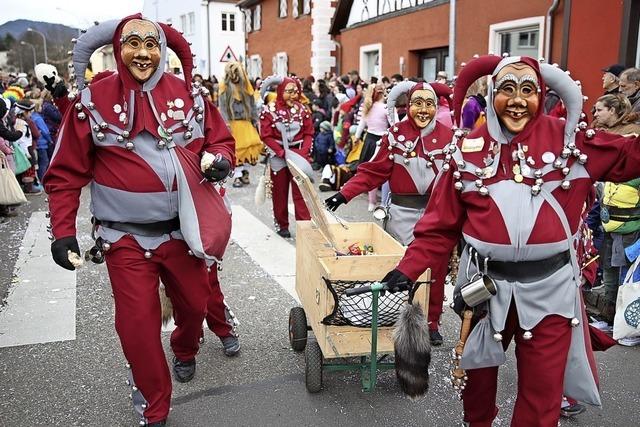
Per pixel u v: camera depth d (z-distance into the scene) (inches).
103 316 200.4
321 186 422.9
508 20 453.1
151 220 130.0
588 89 360.5
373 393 153.2
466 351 112.0
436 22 561.0
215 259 133.2
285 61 967.6
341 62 798.5
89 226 323.0
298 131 292.7
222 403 148.5
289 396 151.6
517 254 104.0
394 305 140.7
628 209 171.8
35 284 232.2
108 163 127.5
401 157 177.5
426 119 176.1
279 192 297.7
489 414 121.3
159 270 135.7
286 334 187.3
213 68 1563.7
